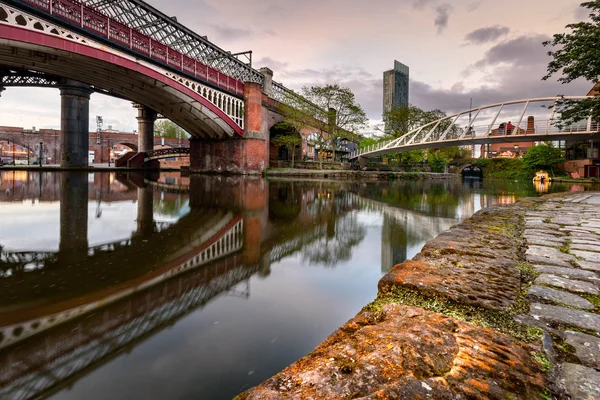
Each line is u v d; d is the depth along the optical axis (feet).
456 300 6.35
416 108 188.34
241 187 58.85
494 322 5.45
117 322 8.50
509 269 8.36
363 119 133.49
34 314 8.91
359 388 3.56
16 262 13.53
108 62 66.80
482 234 13.47
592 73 55.83
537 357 4.28
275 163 137.80
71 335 7.84
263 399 3.51
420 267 8.43
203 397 5.68
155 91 89.20
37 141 191.01
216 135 114.01
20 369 6.53
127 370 6.47
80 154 110.83
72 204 31.27
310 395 3.52
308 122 130.21
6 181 57.82
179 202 35.24
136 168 142.10
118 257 14.43
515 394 3.46
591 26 54.90
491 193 63.87
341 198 46.37
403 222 26.76
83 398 5.72
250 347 7.32
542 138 117.19
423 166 183.11
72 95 107.55
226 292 10.80
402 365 3.94
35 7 52.80
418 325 5.04
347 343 4.63
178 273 12.62
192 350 7.20
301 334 7.99
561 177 140.36
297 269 13.65
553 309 5.97
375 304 6.62
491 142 131.95
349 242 19.03
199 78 90.84
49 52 58.80
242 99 110.32
